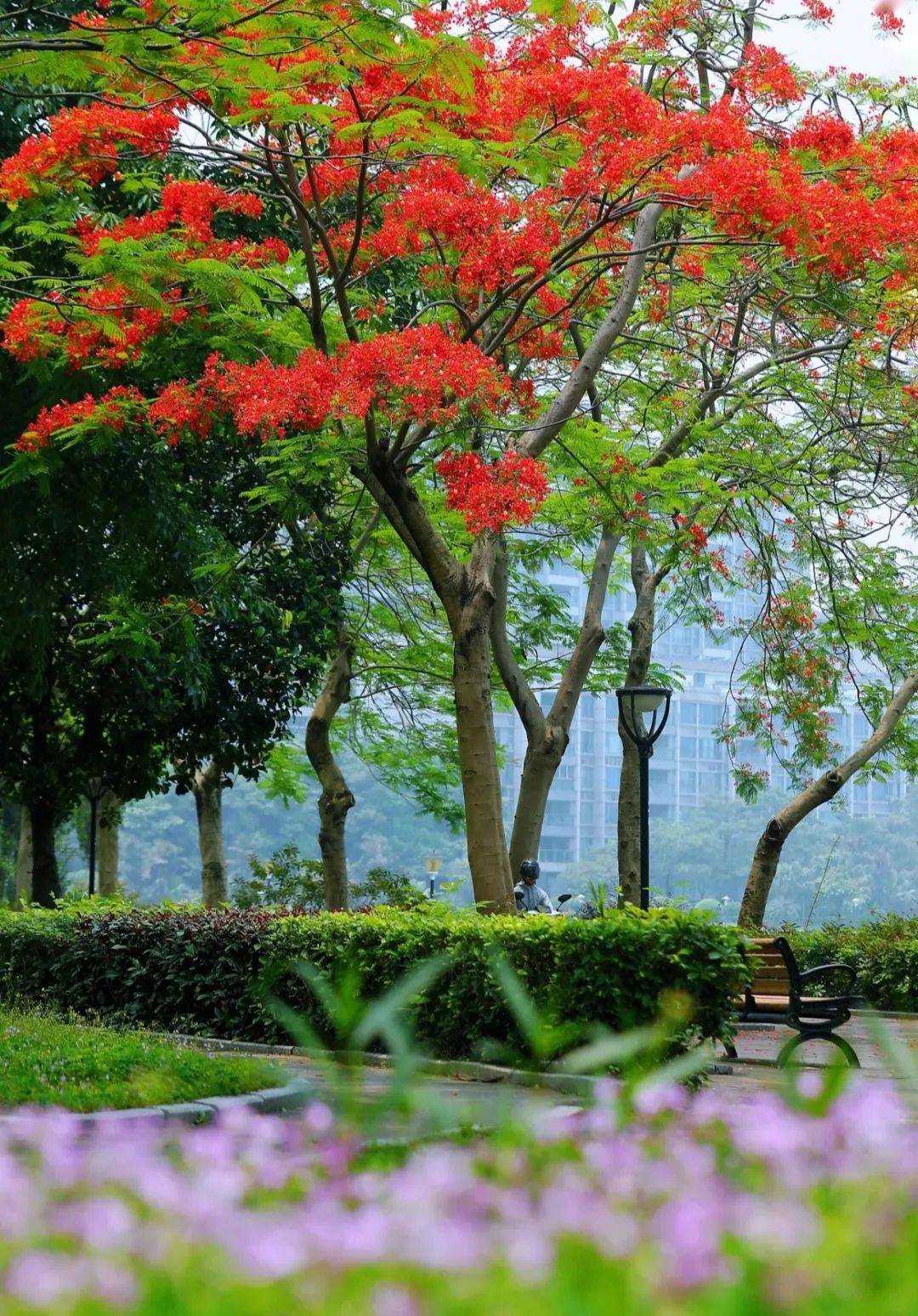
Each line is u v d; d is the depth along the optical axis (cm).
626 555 2739
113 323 1325
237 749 2303
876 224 1304
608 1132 406
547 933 1162
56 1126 412
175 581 1980
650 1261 244
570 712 1842
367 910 1543
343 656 2414
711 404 1861
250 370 1302
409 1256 252
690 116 1345
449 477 1294
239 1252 255
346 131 1230
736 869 10081
